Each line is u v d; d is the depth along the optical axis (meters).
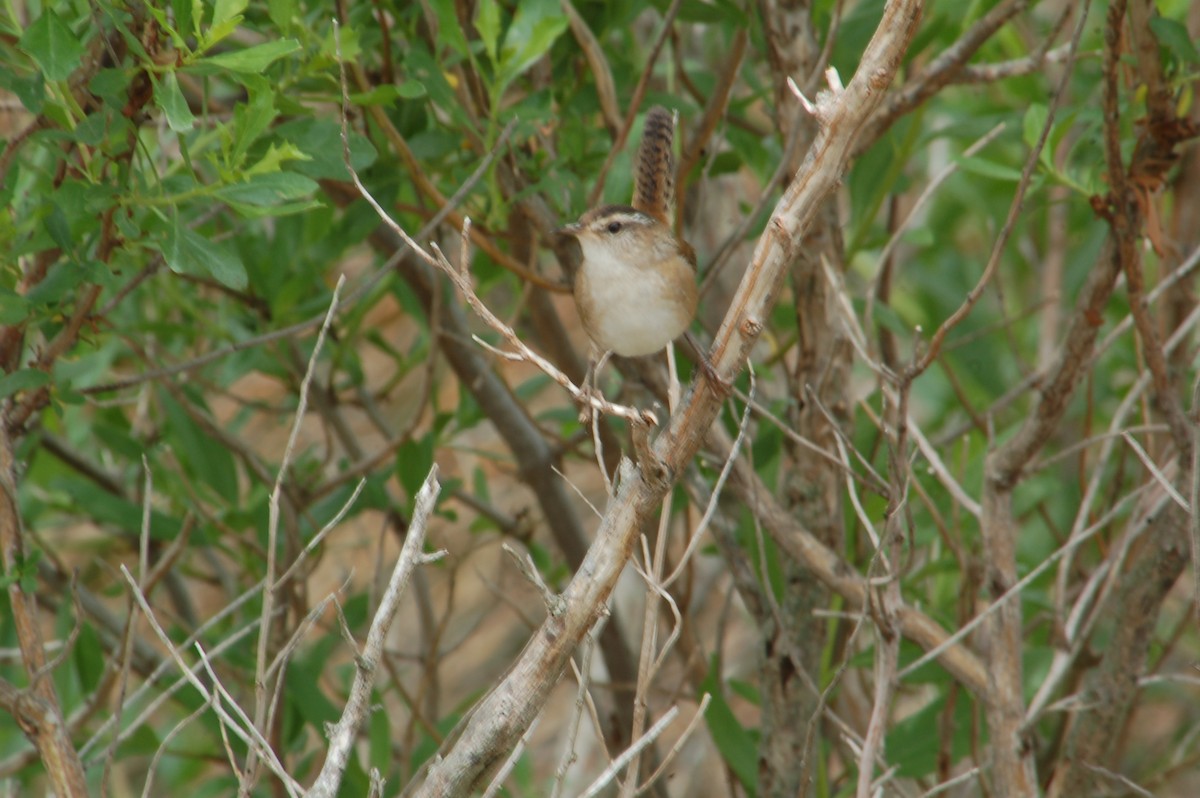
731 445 8.02
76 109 6.14
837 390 8.50
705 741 12.34
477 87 8.31
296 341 10.47
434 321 8.98
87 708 8.34
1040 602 9.52
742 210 10.73
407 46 8.91
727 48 10.38
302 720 9.86
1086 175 7.96
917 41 8.90
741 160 10.12
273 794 9.36
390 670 9.52
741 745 8.88
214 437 10.05
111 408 11.16
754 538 9.09
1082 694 7.93
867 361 7.09
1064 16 8.23
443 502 11.41
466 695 14.07
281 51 5.88
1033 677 8.59
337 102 7.84
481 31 7.84
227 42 8.46
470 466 14.33
